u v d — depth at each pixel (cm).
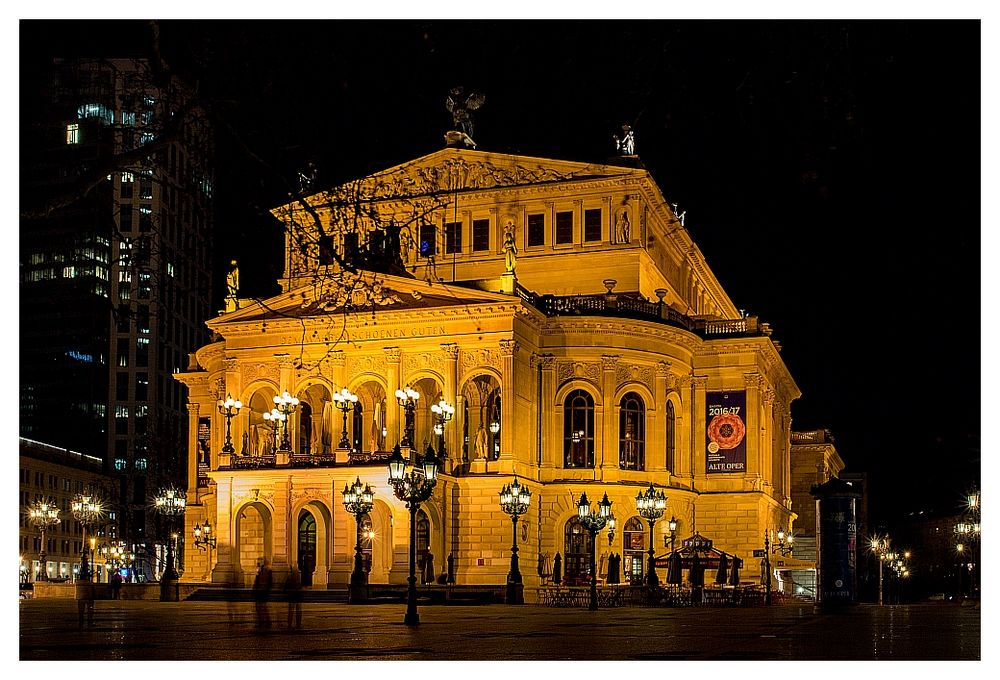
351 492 6338
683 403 8725
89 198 3130
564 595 6444
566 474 8125
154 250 4028
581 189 8988
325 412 8238
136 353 15275
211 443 8981
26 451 13550
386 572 7494
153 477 14100
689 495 8588
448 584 6969
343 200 3238
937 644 2581
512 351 7769
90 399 15175
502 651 2462
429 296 7975
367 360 8081
